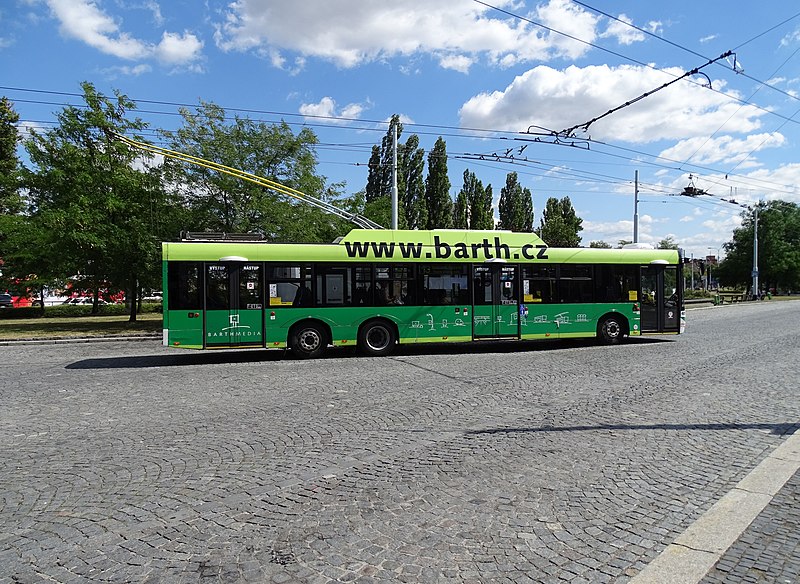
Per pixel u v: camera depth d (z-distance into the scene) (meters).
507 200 63.28
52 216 22.78
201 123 24.61
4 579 3.46
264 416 7.94
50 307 39.06
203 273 14.25
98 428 7.39
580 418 7.53
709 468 5.45
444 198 49.88
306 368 12.97
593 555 3.71
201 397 9.51
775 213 69.38
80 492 4.98
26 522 4.34
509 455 5.91
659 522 4.23
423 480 5.17
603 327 17.28
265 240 15.41
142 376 12.14
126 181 24.09
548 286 16.67
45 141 24.73
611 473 5.32
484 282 16.12
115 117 25.84
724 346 16.19
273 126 25.28
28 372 12.94
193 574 3.49
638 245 18.44
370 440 6.58
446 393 9.51
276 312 14.71
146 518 4.39
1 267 29.64
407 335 15.55
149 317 35.34
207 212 24.39
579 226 65.94
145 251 24.25
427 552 3.76
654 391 9.41
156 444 6.54
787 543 3.83
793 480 5.04
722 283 75.19
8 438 6.93
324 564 3.61
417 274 15.65
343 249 15.22
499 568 3.54
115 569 3.57
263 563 3.63
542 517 4.32
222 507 4.59
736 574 3.43
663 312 17.84
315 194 26.42
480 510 4.47
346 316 15.18
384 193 46.94
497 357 14.76
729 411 7.86
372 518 4.33
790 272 69.38
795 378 10.55
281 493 4.89
